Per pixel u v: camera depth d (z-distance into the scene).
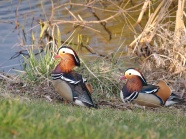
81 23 19.52
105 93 14.69
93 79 15.09
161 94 13.55
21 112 6.91
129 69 13.63
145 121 9.45
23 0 22.39
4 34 19.72
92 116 9.09
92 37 19.84
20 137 6.40
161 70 16.52
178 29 16.83
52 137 6.53
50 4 22.27
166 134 7.83
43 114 7.55
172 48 16.97
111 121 8.17
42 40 19.31
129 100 13.72
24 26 20.36
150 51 18.02
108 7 22.45
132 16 21.83
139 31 20.25
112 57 17.22
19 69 16.98
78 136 6.62
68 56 13.20
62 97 13.50
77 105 13.14
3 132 6.44
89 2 19.88
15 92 13.78
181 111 13.07
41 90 14.20
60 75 13.12
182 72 16.11
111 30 20.50
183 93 15.02
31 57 15.59
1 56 18.12
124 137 6.86
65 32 20.28
